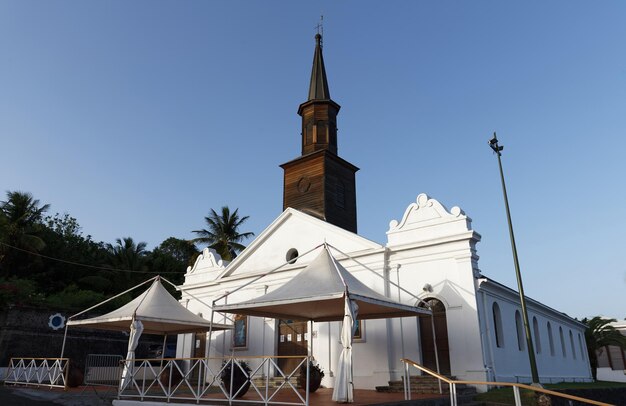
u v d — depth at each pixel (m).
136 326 17.56
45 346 29.94
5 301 30.06
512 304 22.22
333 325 21.36
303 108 29.42
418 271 19.77
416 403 13.07
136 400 14.51
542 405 15.30
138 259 50.34
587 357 35.84
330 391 17.94
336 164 27.83
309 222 23.89
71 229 54.53
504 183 18.95
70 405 15.62
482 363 17.36
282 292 14.17
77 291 43.22
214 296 27.17
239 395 13.89
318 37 32.19
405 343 19.27
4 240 40.06
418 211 20.55
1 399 16.42
